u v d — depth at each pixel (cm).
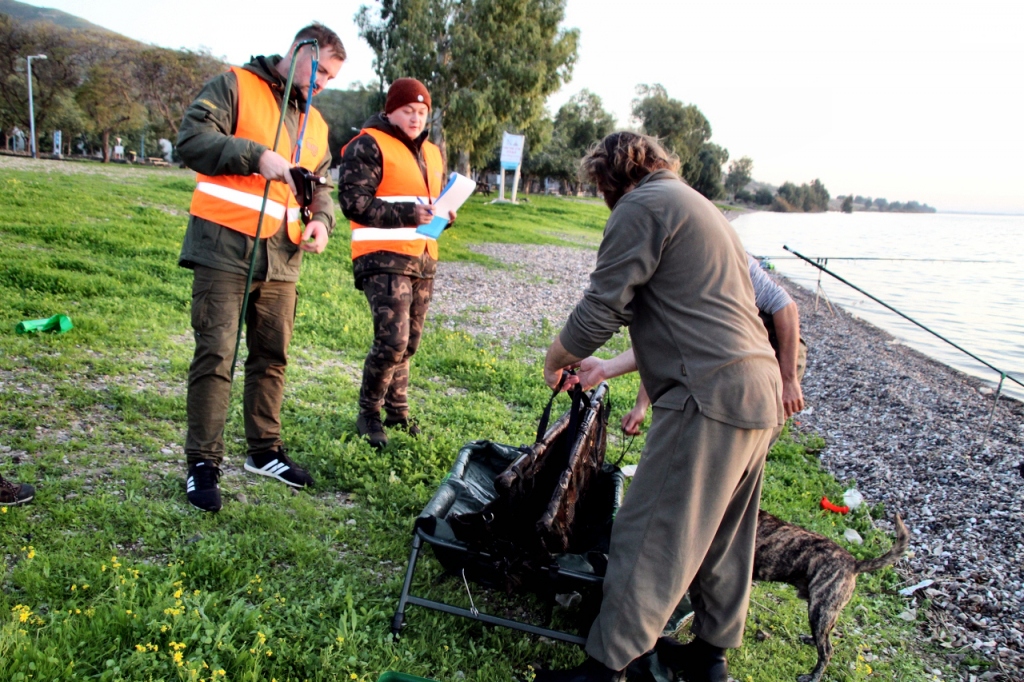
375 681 265
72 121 5350
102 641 251
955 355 1340
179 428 452
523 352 866
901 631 388
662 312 255
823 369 1096
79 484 358
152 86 5559
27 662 232
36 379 485
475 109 3903
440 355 757
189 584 298
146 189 1867
